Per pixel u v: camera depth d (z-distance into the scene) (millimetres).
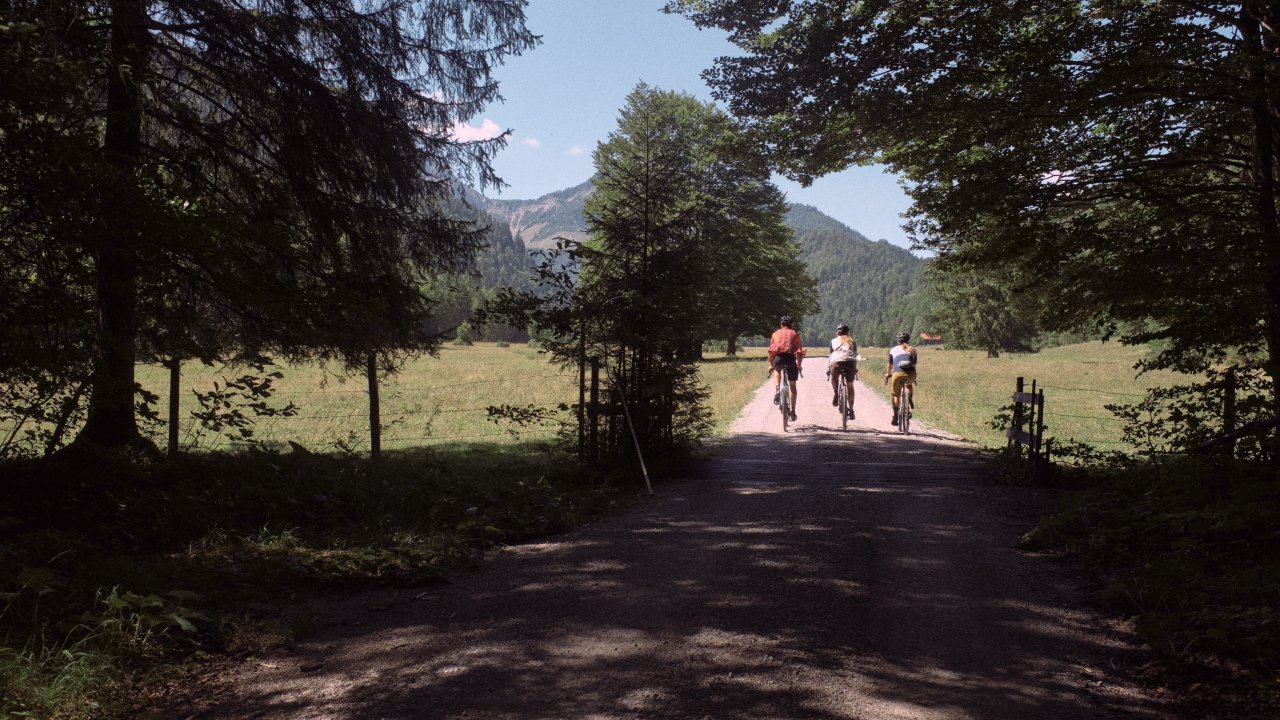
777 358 14656
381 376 10805
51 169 5441
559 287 9680
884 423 16047
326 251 9305
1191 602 4301
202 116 9391
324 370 10555
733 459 10898
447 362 43281
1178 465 6961
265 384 7184
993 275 10609
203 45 8836
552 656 3727
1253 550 5207
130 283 6230
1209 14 7617
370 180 9461
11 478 6227
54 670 3277
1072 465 9742
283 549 5668
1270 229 7559
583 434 9750
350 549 5762
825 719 3053
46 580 3924
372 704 3197
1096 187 8930
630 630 4094
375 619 4348
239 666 3645
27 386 5926
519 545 6246
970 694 3320
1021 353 64375
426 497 7438
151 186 6348
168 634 3869
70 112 6191
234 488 7137
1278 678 3393
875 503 7637
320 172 9312
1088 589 4879
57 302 5828
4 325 5457
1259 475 6527
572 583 5020
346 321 8812
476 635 4039
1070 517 6348
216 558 5359
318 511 6980
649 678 3449
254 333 9133
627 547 6000
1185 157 8781
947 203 8930
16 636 3582
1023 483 8781
